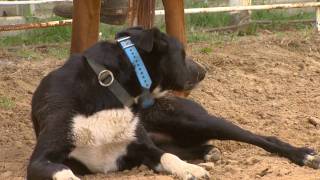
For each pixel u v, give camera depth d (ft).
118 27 55.67
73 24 27.78
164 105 26.21
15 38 53.42
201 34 55.21
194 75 25.40
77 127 22.82
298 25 60.70
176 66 24.27
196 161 26.71
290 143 28.25
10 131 30.66
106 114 23.17
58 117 22.74
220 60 45.44
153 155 24.09
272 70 43.96
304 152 25.00
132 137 23.97
